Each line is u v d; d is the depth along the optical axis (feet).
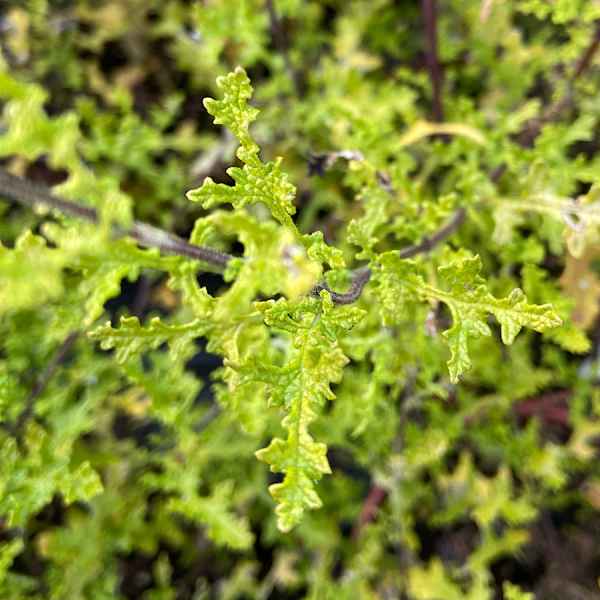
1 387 0.81
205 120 1.39
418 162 1.22
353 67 1.19
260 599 1.10
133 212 1.26
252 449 1.03
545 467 1.04
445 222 0.87
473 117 0.99
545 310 0.57
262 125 1.23
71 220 0.58
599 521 1.17
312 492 0.53
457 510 1.06
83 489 0.77
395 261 0.62
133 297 1.28
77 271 0.77
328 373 0.55
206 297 0.61
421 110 1.28
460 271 0.58
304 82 1.31
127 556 1.19
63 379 0.96
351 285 0.64
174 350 0.61
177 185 1.25
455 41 1.27
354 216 1.19
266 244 0.48
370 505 1.11
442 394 0.83
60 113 1.37
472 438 1.14
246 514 1.16
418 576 1.00
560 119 1.14
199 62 1.29
